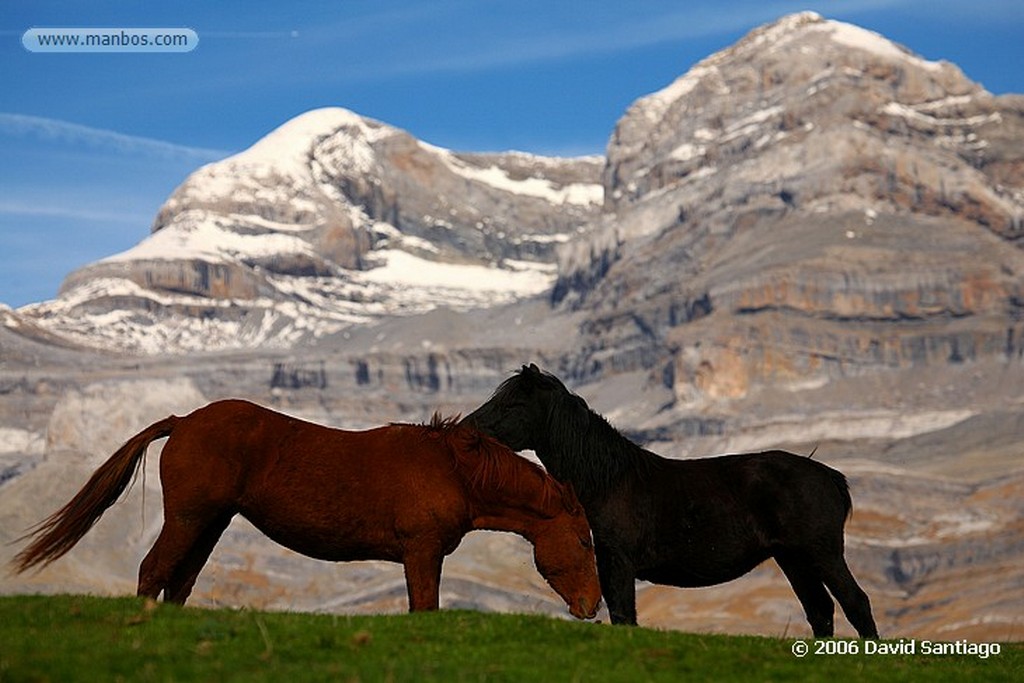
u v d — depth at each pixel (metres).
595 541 20.33
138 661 13.30
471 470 17.83
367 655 14.15
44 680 12.53
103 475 17.48
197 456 17.30
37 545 17.16
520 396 20.19
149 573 17.20
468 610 17.17
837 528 20.75
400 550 17.44
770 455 21.12
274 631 14.91
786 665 15.98
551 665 14.37
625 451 20.48
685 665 15.20
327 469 17.38
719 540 20.48
